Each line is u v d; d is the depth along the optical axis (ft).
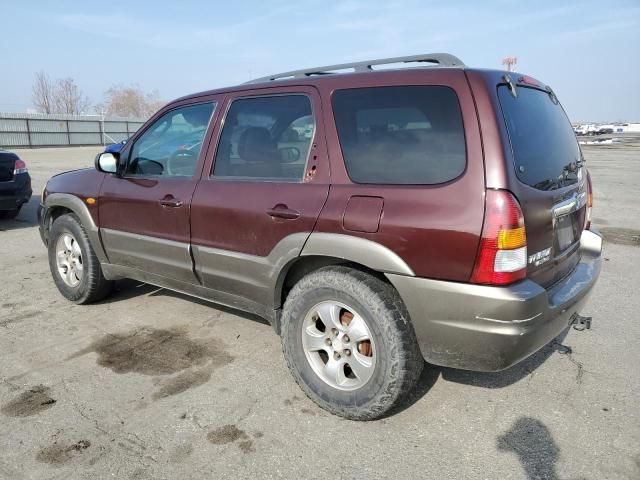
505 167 7.48
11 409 9.39
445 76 8.21
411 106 8.40
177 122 12.02
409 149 8.30
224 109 11.02
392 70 8.86
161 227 11.82
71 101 243.19
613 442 8.38
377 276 8.64
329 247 8.70
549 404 9.50
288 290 10.27
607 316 13.74
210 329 13.03
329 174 9.07
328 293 8.85
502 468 7.80
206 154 11.15
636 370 10.76
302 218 9.09
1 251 21.16
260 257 9.92
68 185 14.29
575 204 9.59
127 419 9.10
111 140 156.35
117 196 12.76
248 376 10.64
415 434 8.65
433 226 7.72
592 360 11.21
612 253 20.57
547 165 8.80
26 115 133.28
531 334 7.65
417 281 7.93
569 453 8.12
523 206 7.60
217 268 10.82
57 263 14.83
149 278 12.80
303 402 9.66
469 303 7.59
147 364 11.17
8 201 25.30
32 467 7.86
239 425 8.93
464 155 7.76
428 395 9.82
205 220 10.77
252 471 7.79
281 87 10.12
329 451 8.24
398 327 8.20
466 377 10.48
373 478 7.63
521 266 7.55
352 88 9.11
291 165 9.69
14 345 12.07
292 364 9.57
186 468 7.85
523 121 8.52
